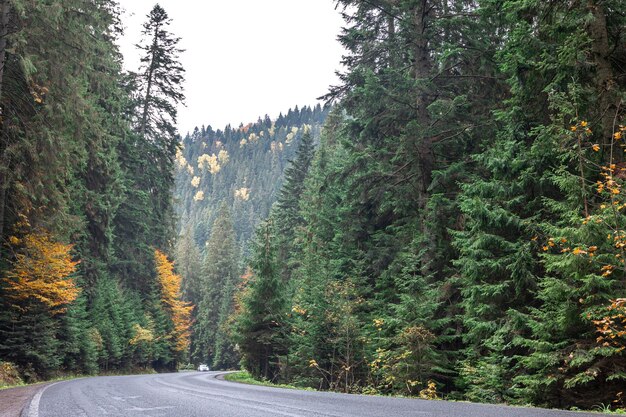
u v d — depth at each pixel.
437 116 20.25
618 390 9.53
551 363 9.77
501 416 5.22
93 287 32.22
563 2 12.02
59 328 26.41
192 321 87.62
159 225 50.81
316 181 38.47
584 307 9.45
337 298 23.06
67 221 20.12
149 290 48.69
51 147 18.09
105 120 30.08
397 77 19.66
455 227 18.52
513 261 12.54
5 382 18.97
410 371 15.68
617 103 10.71
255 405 6.80
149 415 5.67
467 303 13.45
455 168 18.56
